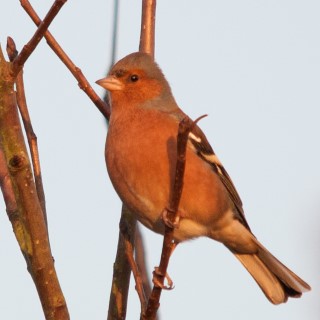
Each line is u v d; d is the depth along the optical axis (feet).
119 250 26.94
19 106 25.99
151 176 29.43
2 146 21.12
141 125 30.35
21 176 20.99
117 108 32.68
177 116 31.07
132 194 29.99
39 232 21.39
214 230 32.68
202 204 30.76
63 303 21.70
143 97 32.63
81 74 29.81
